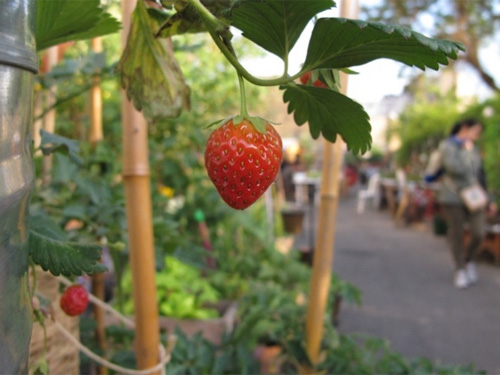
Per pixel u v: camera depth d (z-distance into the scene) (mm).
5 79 107
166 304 590
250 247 882
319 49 129
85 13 172
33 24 117
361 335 460
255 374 379
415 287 1075
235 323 601
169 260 638
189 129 677
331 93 146
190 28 171
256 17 124
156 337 262
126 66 205
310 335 361
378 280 1132
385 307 926
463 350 731
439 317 875
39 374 179
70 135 598
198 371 364
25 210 116
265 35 130
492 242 1300
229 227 830
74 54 533
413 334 789
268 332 412
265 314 418
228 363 377
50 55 365
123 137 251
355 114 153
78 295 197
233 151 137
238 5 118
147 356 259
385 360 411
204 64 717
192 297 602
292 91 155
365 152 169
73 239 311
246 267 780
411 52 127
